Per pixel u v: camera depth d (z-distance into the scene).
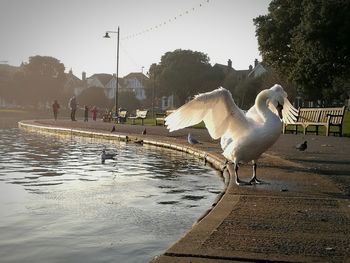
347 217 4.52
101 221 4.90
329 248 3.54
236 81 67.94
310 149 11.26
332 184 6.31
